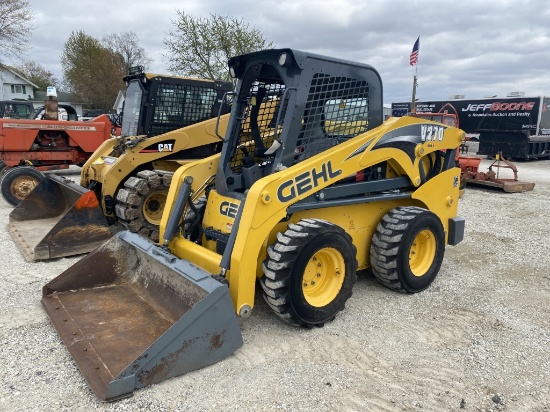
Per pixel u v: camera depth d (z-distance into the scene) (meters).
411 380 3.26
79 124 11.67
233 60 4.28
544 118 20.00
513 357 3.61
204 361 3.26
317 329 3.97
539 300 4.75
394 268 4.55
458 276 5.43
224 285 3.27
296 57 3.83
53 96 12.14
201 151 7.52
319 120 4.11
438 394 3.11
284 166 3.87
